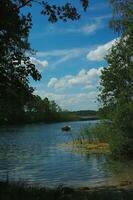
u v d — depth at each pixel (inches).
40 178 1179.3
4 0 662.5
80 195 610.5
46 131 4362.7
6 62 746.8
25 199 531.5
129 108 1515.7
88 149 2001.7
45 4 724.0
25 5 711.7
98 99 1603.1
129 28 1445.6
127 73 1515.7
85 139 2364.7
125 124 1551.4
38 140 3009.4
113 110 1569.9
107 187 936.9
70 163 1536.7
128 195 584.4
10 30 693.9
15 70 758.5
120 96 1533.0
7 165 1541.6
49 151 2087.8
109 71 1550.2
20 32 716.0
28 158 1785.2
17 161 1675.7
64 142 2610.7
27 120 6702.8
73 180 1123.9
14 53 749.3
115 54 1521.9
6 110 818.2
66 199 569.6
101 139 2124.8
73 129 4517.7
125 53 1493.6
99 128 1847.9
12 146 2539.4
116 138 1582.2
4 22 674.8
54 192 590.2
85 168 1374.3
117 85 1544.0
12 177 1206.9
